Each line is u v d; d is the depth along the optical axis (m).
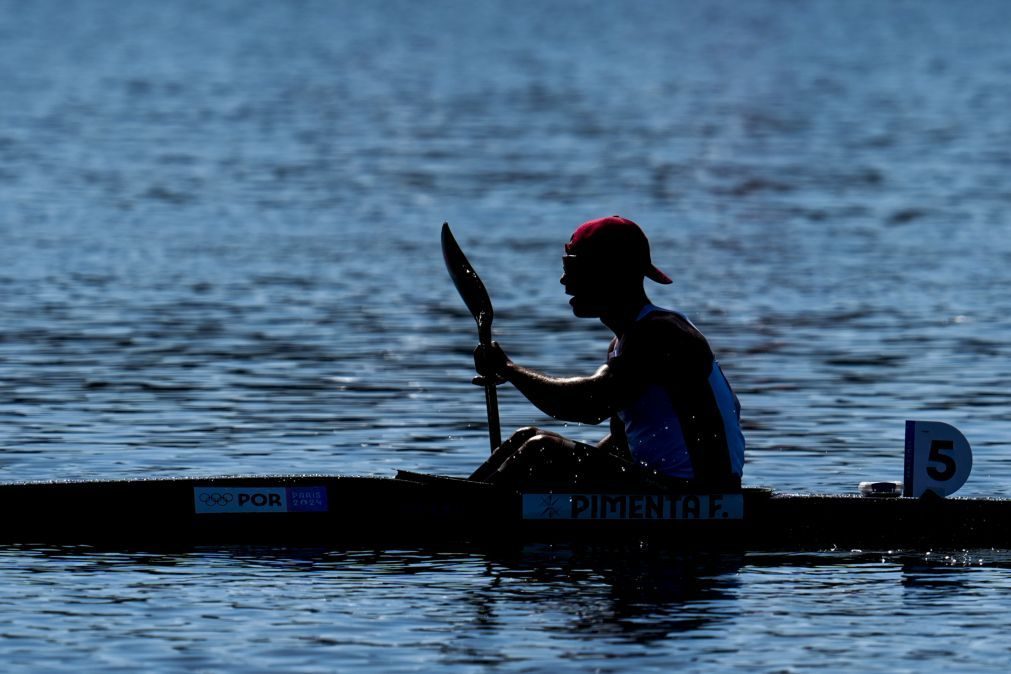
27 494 29.08
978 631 24.11
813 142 124.44
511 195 93.25
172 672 22.27
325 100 157.50
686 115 147.62
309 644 23.39
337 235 77.69
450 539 29.12
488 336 30.39
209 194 92.12
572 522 28.97
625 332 28.53
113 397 43.97
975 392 45.28
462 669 22.34
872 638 23.75
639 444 28.95
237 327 55.03
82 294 60.94
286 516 29.17
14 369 47.69
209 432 39.84
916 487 29.17
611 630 24.06
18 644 23.39
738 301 61.16
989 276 66.44
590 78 191.25
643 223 83.00
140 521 29.14
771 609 25.12
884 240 76.88
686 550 28.58
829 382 46.75
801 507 28.91
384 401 43.94
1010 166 107.19
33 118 135.62
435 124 136.50
